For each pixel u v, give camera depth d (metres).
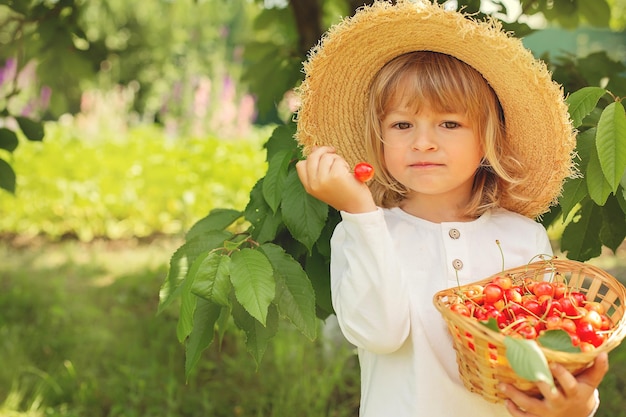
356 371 3.60
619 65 2.52
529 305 1.31
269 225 1.85
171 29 12.25
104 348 4.05
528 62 1.42
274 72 3.13
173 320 4.46
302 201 1.75
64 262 6.03
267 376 3.65
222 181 7.10
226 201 7.04
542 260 1.54
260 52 3.24
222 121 10.16
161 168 7.07
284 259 1.62
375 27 1.50
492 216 1.65
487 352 1.22
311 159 1.44
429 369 1.46
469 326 1.20
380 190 1.67
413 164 1.51
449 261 1.53
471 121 1.51
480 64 1.50
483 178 1.64
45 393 3.47
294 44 3.32
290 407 3.32
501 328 1.28
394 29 1.50
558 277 1.54
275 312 1.67
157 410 3.37
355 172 1.40
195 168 7.14
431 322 1.48
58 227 6.98
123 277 5.30
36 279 5.33
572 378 1.18
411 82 1.50
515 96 1.52
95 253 6.36
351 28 1.50
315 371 3.54
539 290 1.37
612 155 1.45
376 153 1.62
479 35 1.40
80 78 3.54
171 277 1.61
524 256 1.60
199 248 1.64
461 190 1.63
